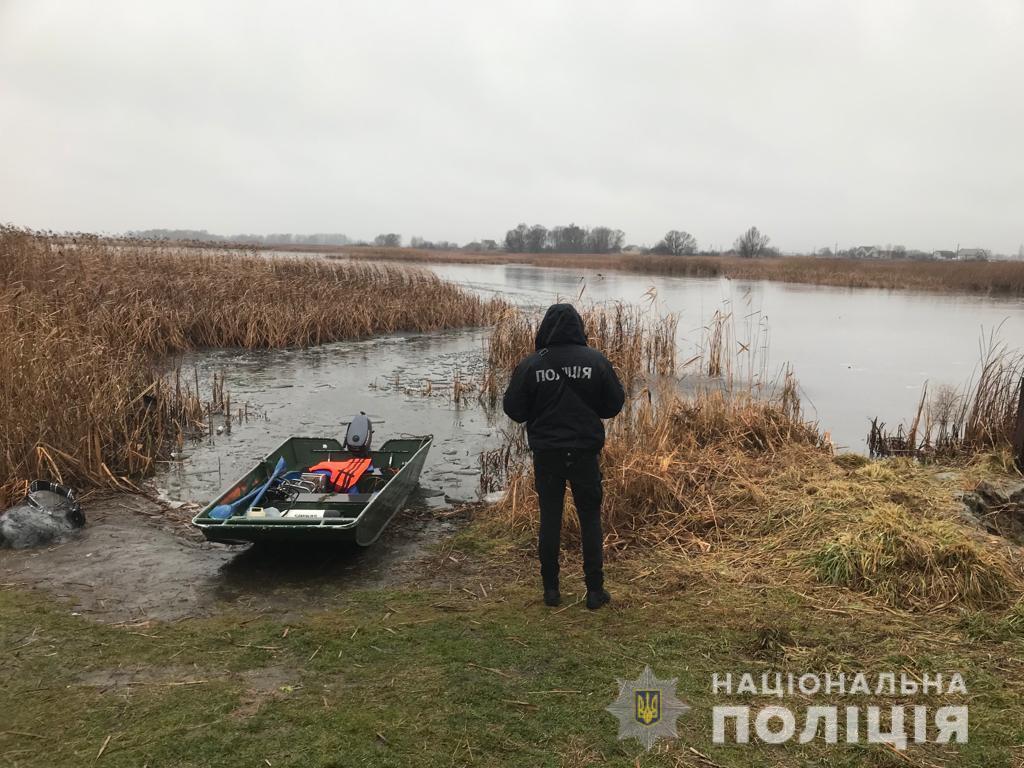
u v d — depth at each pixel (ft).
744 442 28.37
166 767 10.18
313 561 18.99
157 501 24.08
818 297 114.62
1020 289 127.44
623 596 16.28
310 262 92.07
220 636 14.34
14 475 22.33
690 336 67.62
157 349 52.29
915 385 46.57
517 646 13.93
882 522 17.81
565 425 14.87
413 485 24.72
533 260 268.41
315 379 47.03
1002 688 12.33
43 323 34.96
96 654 13.56
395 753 10.57
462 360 55.21
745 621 14.92
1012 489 21.93
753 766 10.47
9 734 10.92
